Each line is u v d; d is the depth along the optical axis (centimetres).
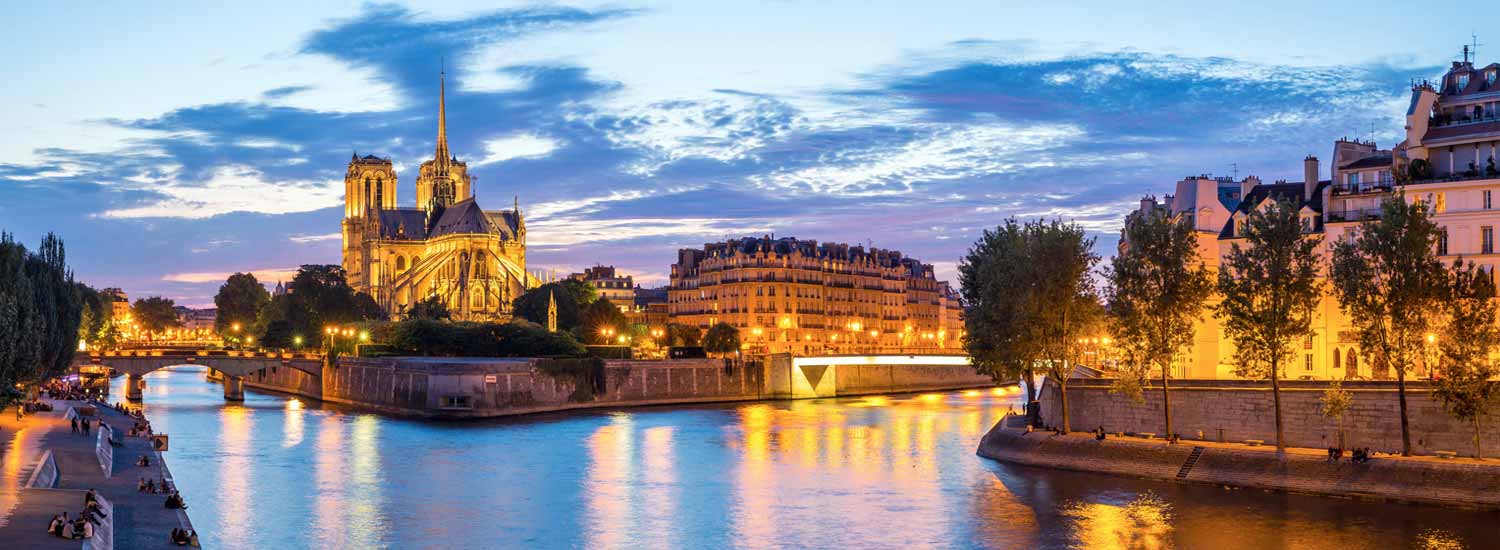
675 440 16300
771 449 15162
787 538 9744
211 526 10012
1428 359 10700
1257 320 11169
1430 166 12988
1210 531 9425
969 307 15025
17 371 12238
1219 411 12138
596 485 12288
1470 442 10431
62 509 8125
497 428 18138
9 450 11288
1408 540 8881
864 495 11544
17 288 12350
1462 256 12194
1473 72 13125
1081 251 13138
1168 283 12006
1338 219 13438
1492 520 9331
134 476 11256
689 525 10262
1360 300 10588
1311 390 11412
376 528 10075
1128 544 9188
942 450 14750
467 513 10762
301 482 12300
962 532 9812
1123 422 13112
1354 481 10275
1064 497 10988
